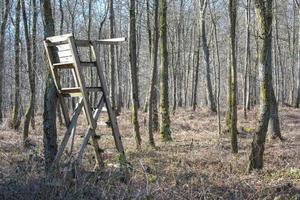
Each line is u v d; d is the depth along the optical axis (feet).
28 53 55.01
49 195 22.43
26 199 21.90
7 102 152.97
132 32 50.96
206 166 38.47
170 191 26.43
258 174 35.68
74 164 25.95
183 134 67.51
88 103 28.71
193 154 44.98
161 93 58.54
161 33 58.29
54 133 29.96
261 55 35.68
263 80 35.83
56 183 23.20
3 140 51.57
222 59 160.15
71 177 24.94
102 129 68.95
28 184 22.81
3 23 63.57
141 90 192.44
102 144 51.01
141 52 178.19
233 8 46.29
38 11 95.45
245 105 90.48
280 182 32.89
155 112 66.64
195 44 132.67
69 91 29.71
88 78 140.26
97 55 29.32
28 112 50.39
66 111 30.55
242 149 50.67
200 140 59.52
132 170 30.27
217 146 52.08
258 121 36.45
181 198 26.04
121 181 27.07
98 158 29.63
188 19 142.00
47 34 30.99
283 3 122.62
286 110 108.78
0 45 63.93
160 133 58.13
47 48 29.32
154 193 25.61
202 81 208.64
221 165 38.75
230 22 46.21
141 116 87.20
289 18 142.00
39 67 99.14
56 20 122.52
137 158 41.47
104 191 23.61
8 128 66.64
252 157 36.65
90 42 29.17
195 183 30.09
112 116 29.73
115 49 134.21
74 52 27.96
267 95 35.91
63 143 28.58
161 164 37.78
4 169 25.43
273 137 61.41
